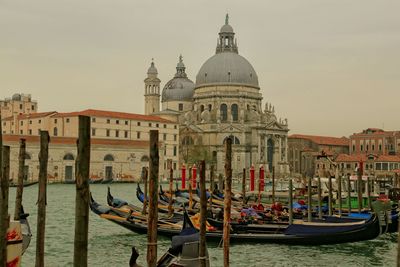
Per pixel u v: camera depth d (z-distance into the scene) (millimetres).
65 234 38094
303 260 29797
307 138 185250
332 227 32562
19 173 27578
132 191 94875
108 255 30891
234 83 168375
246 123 165000
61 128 135375
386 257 31141
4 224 14812
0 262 14680
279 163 163375
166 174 146250
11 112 183125
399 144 165000
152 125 148500
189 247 22156
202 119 164875
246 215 38062
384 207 33031
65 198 72938
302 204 50812
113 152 126250
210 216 37312
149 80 187125
